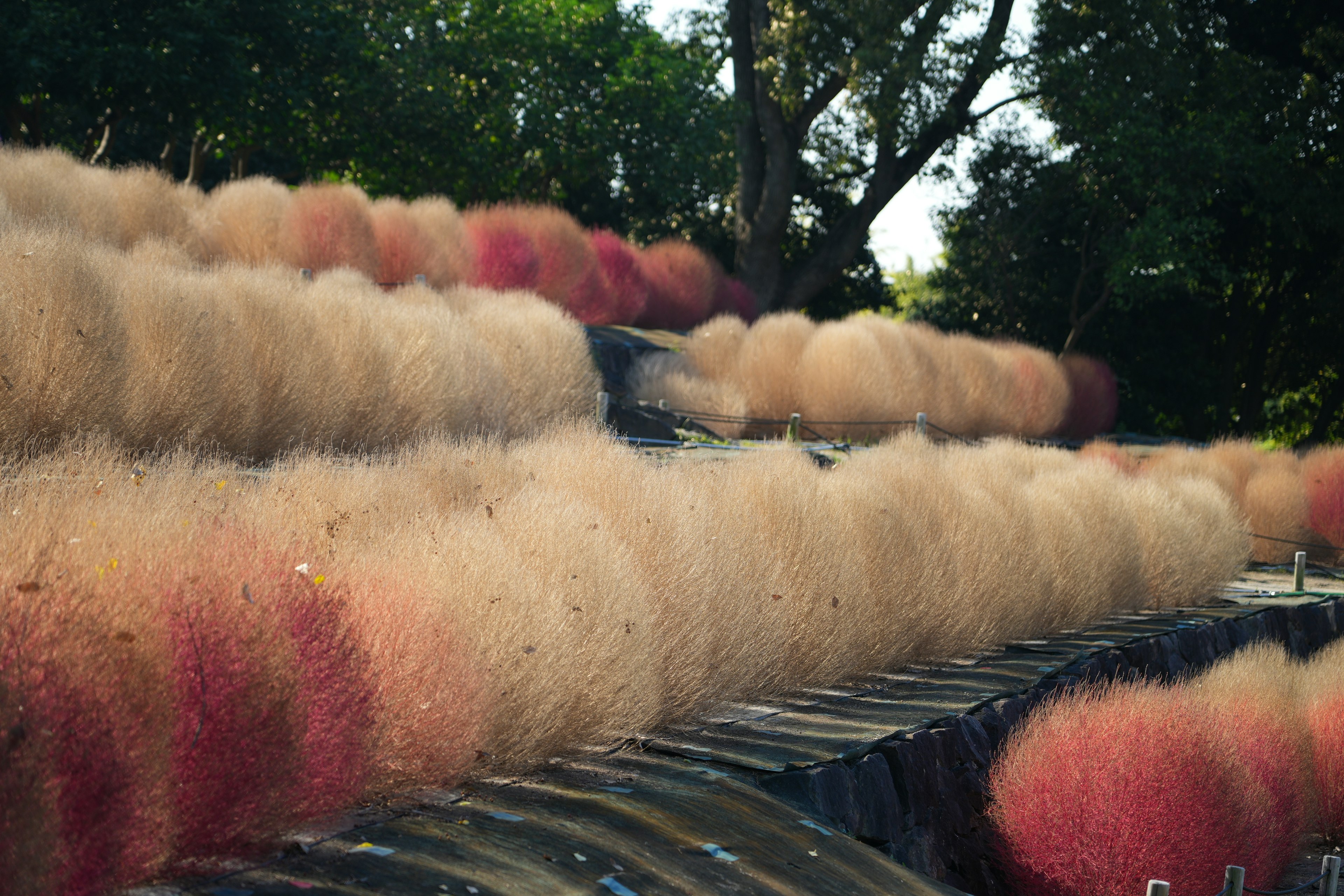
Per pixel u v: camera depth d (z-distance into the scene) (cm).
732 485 718
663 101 2803
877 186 3077
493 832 375
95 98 2039
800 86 2942
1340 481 1730
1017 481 1083
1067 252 3247
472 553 479
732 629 614
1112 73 2819
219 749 319
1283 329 3538
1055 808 588
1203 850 575
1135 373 3278
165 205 1457
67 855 274
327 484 555
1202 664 1034
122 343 720
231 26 2208
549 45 2758
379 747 388
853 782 524
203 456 746
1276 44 3206
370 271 1636
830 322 1964
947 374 2020
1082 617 1016
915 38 2770
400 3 2592
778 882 399
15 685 271
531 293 1778
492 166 2734
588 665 494
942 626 809
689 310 2472
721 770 500
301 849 340
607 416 1285
